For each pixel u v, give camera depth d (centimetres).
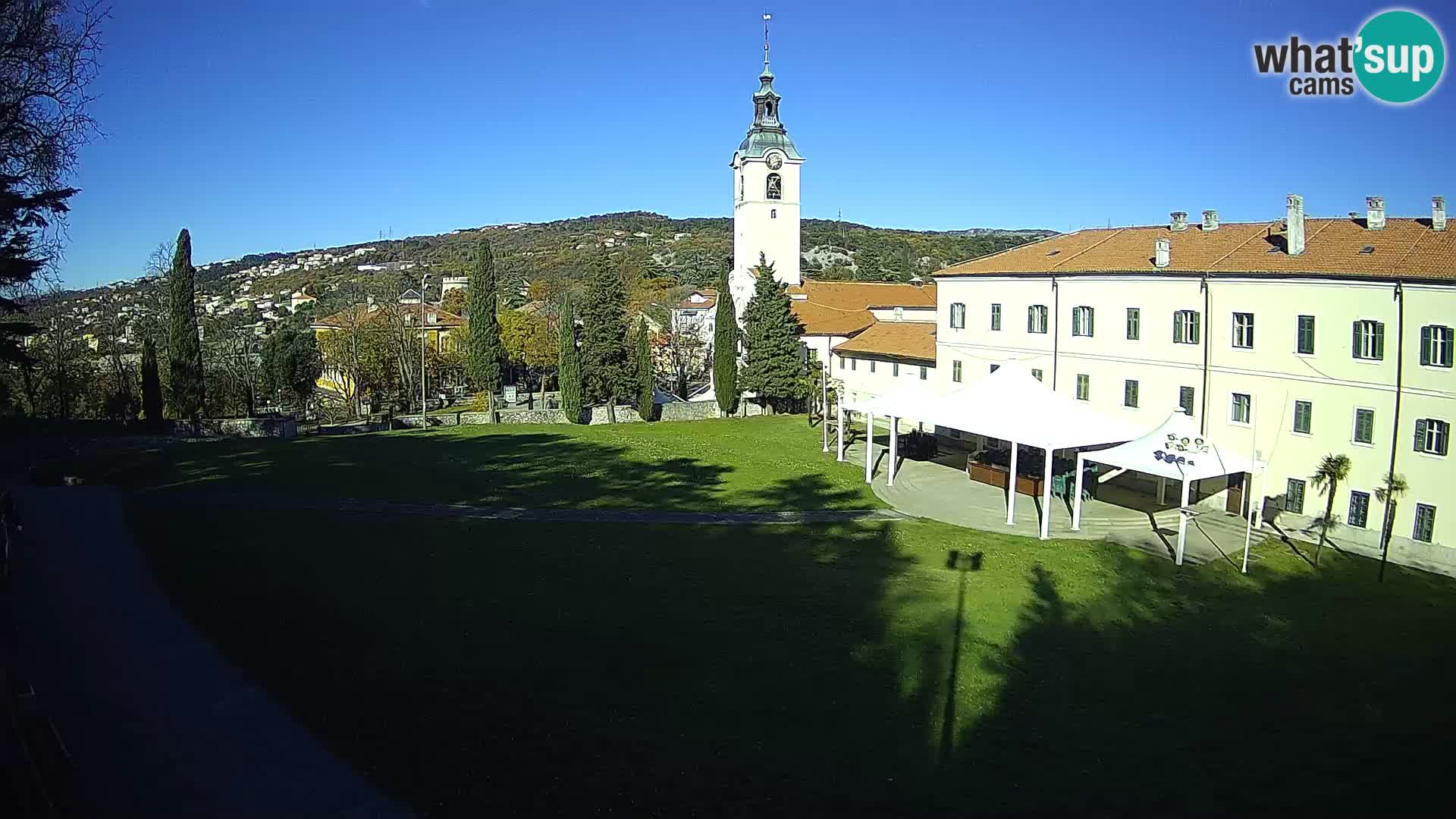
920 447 5038
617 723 1752
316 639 2097
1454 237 3281
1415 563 3106
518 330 8962
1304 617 2569
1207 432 3859
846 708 1861
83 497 3541
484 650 2080
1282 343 3547
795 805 1490
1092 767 1669
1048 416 3659
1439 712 1955
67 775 1456
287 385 7488
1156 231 4681
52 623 2131
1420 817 1537
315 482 4006
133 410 6881
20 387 6444
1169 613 2561
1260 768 1691
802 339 7388
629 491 4016
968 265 5319
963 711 1875
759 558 2964
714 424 6581
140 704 1730
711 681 1966
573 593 2522
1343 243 3591
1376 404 3253
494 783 1513
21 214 2964
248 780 1477
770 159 8581
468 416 6681
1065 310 4534
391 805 1421
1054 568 2969
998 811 1503
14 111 2780
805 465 4816
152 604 2278
